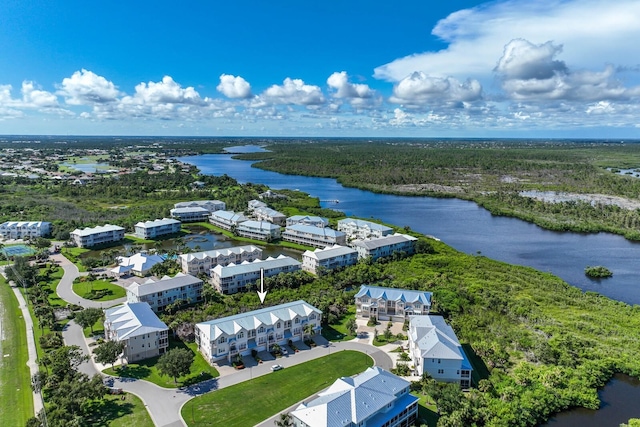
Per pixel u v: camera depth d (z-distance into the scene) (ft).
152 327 421.18
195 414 330.34
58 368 361.71
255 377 384.88
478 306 540.52
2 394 351.46
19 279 590.55
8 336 449.48
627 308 554.87
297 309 464.24
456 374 378.12
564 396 357.82
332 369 400.47
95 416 326.24
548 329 476.13
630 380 399.65
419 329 425.69
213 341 400.26
